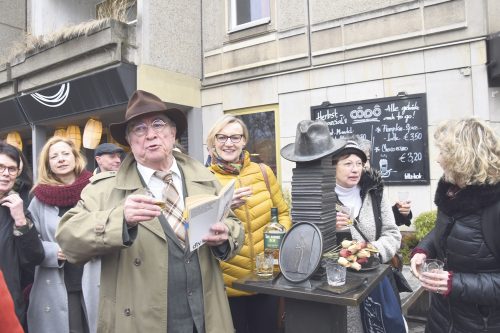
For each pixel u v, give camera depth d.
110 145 3.68
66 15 8.13
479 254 1.70
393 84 5.01
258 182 2.56
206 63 6.68
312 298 1.57
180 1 6.43
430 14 4.75
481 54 4.47
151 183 1.79
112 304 1.60
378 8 5.08
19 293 2.29
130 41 6.03
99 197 1.70
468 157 1.65
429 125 4.77
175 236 1.69
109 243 1.45
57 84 6.68
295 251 1.74
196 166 1.97
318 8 5.54
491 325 1.73
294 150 1.87
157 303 1.59
